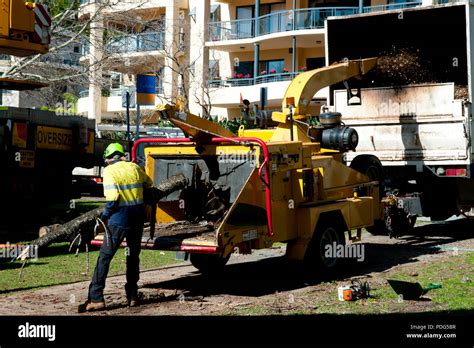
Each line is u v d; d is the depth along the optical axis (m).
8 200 14.06
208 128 9.68
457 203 14.20
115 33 23.84
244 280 10.14
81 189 16.73
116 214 8.18
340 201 10.79
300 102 11.12
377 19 14.69
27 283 9.70
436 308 7.83
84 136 15.73
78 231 9.86
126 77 41.81
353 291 8.47
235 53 41.97
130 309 8.16
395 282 8.33
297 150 9.83
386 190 13.88
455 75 14.48
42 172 14.81
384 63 14.91
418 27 14.84
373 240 14.15
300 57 40.41
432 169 13.56
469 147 13.19
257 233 8.97
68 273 10.48
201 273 10.81
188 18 40.00
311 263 10.04
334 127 11.16
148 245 8.82
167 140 9.94
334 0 39.03
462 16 14.04
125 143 18.03
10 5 9.51
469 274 9.96
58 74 22.97
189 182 9.91
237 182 9.60
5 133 13.88
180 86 34.00
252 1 41.12
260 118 11.61
